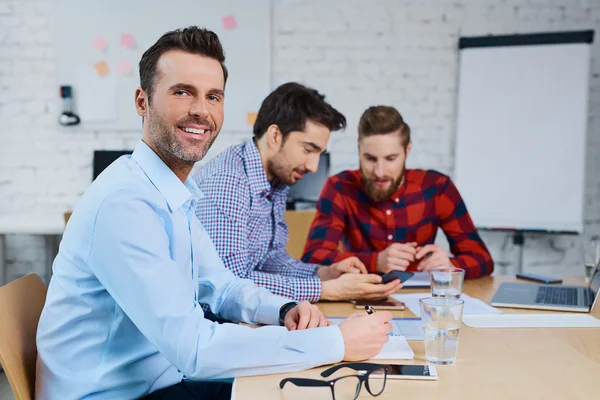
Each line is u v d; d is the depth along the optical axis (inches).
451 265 85.1
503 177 158.2
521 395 39.3
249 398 39.6
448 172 166.7
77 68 162.7
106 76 162.9
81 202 47.8
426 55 164.7
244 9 162.7
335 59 164.9
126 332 48.1
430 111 165.6
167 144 50.8
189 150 51.2
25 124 164.2
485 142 158.7
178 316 44.2
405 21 164.2
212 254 63.7
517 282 82.6
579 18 163.0
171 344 44.0
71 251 47.2
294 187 158.7
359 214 99.3
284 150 76.3
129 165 49.8
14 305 49.6
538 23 163.3
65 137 164.6
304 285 68.7
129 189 46.4
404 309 66.0
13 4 161.9
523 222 157.8
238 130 164.9
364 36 164.6
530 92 155.9
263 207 76.9
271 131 76.2
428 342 46.5
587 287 77.3
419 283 79.4
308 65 164.9
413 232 99.1
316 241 95.0
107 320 47.8
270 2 162.9
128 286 44.4
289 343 45.0
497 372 44.2
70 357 47.8
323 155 159.9
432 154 166.6
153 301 44.1
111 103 163.2
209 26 162.6
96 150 163.2
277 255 81.9
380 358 47.4
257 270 80.8
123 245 44.6
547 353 49.1
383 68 165.2
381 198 95.9
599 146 163.9
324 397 39.6
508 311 65.2
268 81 163.8
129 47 162.4
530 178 156.9
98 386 47.3
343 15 164.2
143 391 49.9
